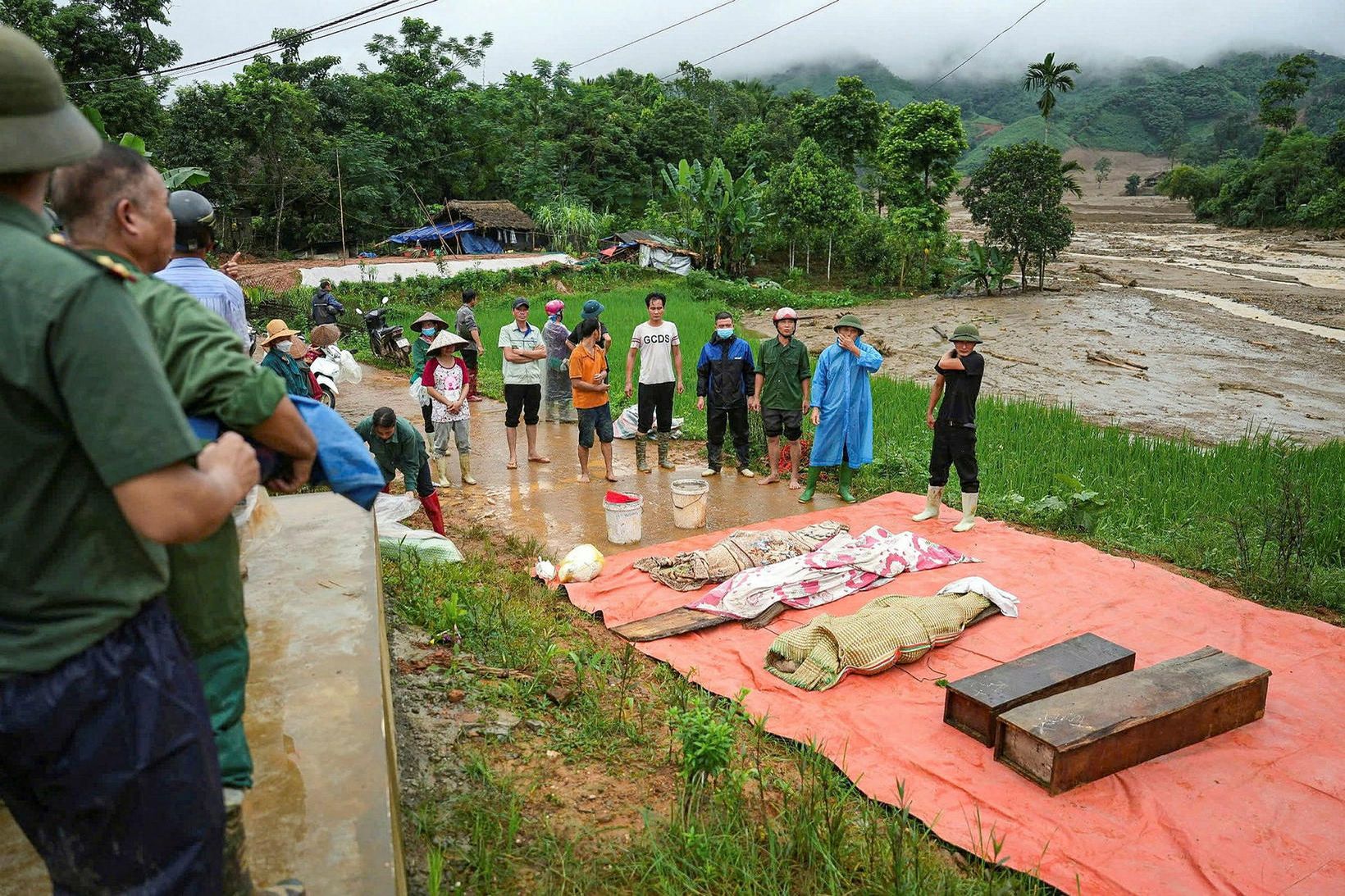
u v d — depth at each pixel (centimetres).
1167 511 926
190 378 194
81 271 146
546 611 686
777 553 777
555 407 1336
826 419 948
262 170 4216
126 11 3219
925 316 3294
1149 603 699
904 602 646
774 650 601
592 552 764
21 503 146
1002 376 2061
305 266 3409
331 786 292
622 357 1830
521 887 351
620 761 469
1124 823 444
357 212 4675
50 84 159
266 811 279
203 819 170
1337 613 715
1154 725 489
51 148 158
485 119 5809
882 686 582
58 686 152
